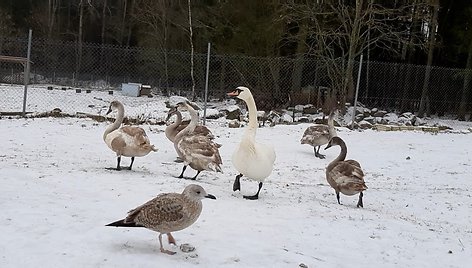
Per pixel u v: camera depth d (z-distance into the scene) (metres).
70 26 47.47
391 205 10.41
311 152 16.16
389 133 21.66
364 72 31.75
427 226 8.71
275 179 12.09
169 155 13.56
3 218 6.54
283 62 31.62
